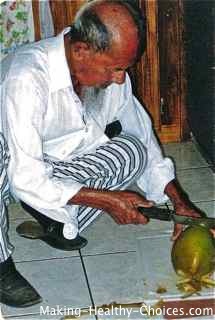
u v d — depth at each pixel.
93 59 1.37
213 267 1.51
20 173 1.44
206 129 2.24
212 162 2.23
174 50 2.39
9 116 1.43
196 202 2.03
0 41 2.20
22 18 2.21
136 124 1.68
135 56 1.36
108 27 1.32
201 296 1.51
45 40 1.52
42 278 1.67
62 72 1.47
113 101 1.61
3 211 1.50
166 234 1.81
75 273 1.68
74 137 1.61
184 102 2.48
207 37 2.09
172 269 1.63
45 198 1.46
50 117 1.52
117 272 1.67
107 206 1.50
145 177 1.71
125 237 1.84
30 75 1.43
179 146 2.46
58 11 2.29
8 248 1.56
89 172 1.63
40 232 1.84
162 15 2.35
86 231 1.88
